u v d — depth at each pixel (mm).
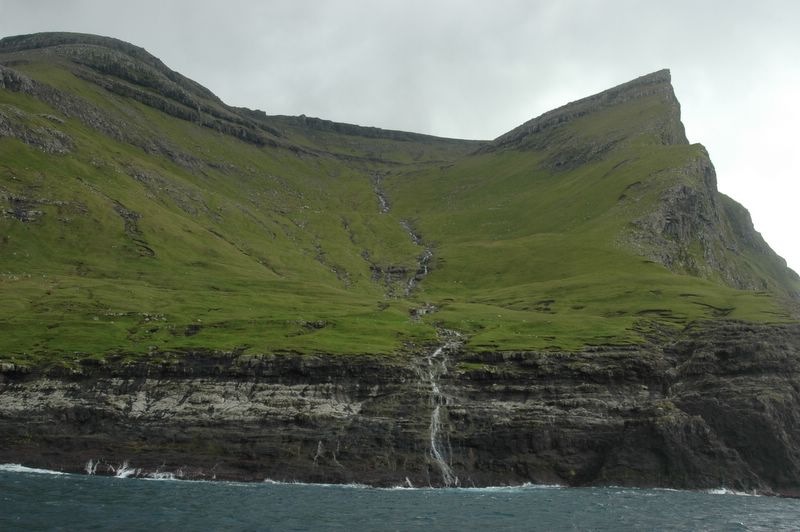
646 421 109250
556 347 126250
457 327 153125
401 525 68812
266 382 113812
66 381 113312
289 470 100438
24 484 84625
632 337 131375
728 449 107375
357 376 115438
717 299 163625
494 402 113750
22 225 195375
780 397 111062
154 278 187000
